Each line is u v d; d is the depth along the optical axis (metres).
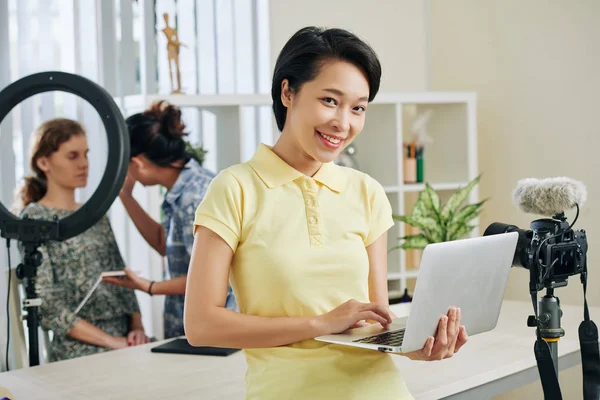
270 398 1.42
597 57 3.54
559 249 1.64
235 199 1.41
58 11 3.30
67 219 2.28
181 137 2.99
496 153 4.04
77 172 2.85
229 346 1.38
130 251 3.44
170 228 3.00
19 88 2.34
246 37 3.87
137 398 1.83
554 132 3.75
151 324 3.36
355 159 3.96
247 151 3.93
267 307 1.40
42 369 2.12
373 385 1.42
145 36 3.56
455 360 2.08
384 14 4.25
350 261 1.45
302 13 4.00
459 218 3.33
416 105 4.18
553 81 3.75
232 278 1.45
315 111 1.38
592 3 3.55
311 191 1.45
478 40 4.09
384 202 1.57
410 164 3.96
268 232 1.41
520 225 3.93
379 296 1.55
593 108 3.57
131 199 3.17
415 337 1.32
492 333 2.38
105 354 2.27
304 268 1.40
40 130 2.82
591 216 3.58
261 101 3.47
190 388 1.90
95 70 3.40
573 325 2.43
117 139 2.29
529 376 2.11
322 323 1.36
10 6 3.17
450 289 1.36
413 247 3.32
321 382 1.40
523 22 3.87
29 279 2.31
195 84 3.72
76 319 2.81
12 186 3.14
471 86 4.16
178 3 3.68
